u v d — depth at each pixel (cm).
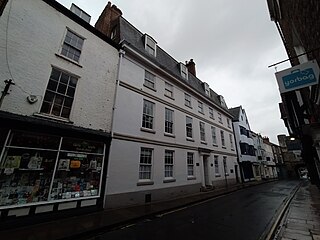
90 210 750
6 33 653
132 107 1057
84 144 803
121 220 646
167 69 1364
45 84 723
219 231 561
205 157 1686
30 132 649
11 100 620
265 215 749
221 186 1759
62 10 851
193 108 1673
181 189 1244
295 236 506
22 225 574
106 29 1289
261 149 3600
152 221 675
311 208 864
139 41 1305
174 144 1302
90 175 797
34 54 713
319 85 372
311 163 1504
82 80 858
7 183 579
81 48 901
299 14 419
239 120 2742
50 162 684
